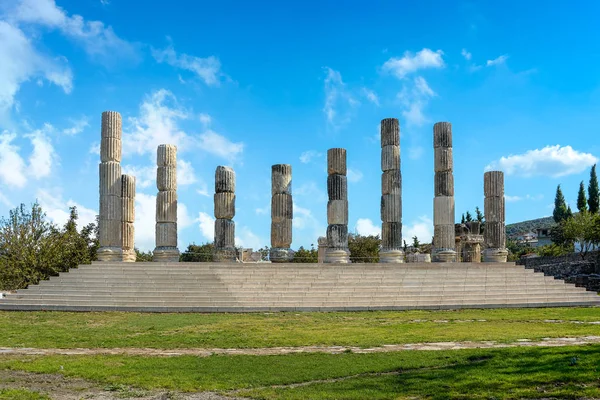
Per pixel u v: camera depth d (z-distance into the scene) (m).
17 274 43.66
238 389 12.23
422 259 50.88
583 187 89.00
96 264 32.03
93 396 11.80
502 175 38.59
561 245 79.00
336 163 38.62
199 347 17.53
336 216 38.22
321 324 22.69
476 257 50.25
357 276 31.45
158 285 29.89
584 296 30.20
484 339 17.69
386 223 38.00
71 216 50.12
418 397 11.18
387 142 38.44
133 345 18.02
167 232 37.84
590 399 10.71
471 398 10.95
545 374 12.40
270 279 30.56
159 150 38.62
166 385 12.52
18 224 46.34
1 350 17.34
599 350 14.67
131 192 40.00
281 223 38.44
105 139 36.69
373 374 13.22
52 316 25.92
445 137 38.53
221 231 37.94
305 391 11.83
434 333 19.34
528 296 30.03
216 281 30.16
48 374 13.78
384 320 23.89
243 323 23.06
